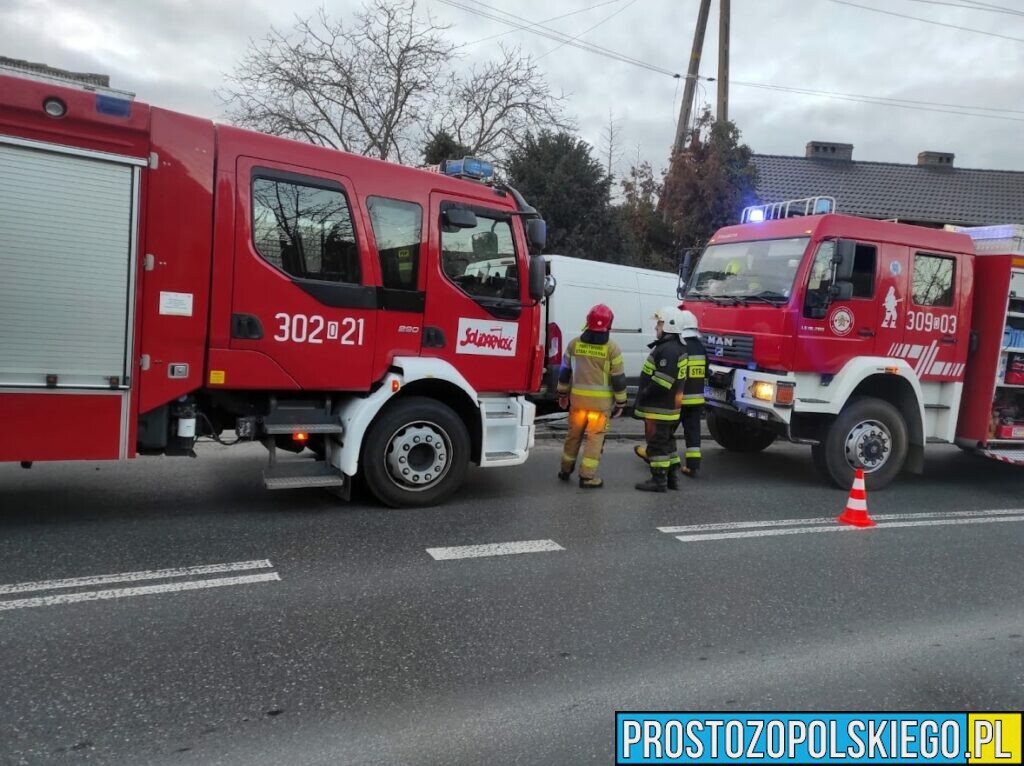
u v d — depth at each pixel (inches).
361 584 170.6
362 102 737.0
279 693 121.8
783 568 197.3
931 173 1047.0
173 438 205.0
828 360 280.1
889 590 185.0
